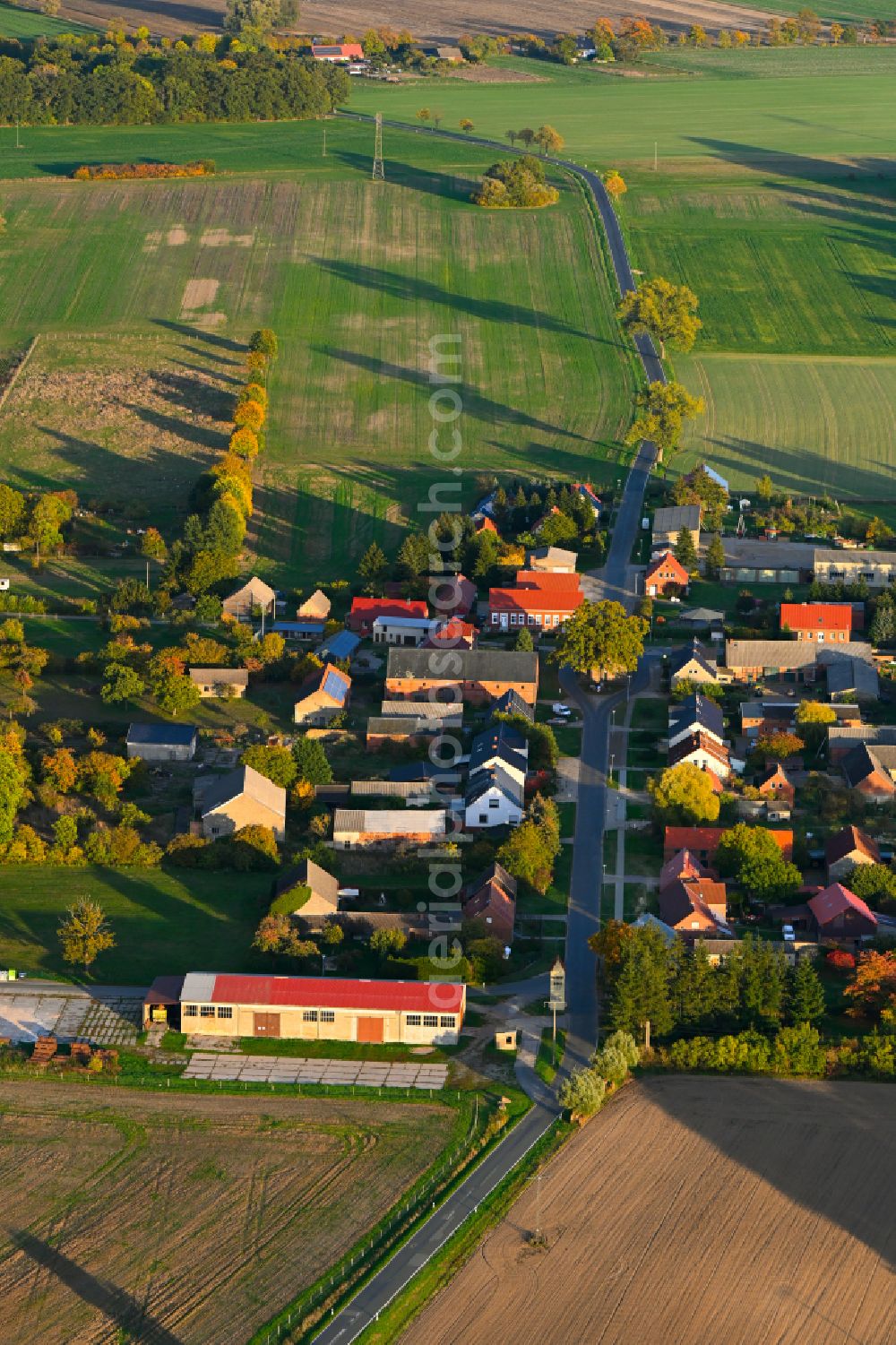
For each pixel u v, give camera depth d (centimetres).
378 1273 14838
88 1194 15750
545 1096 17025
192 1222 15425
